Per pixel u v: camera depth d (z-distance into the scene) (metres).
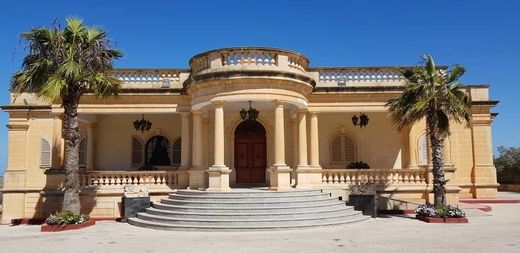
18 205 21.25
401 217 17.45
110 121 23.44
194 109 19.16
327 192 18.50
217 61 17.91
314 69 20.98
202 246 11.34
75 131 16.03
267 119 22.27
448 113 16.50
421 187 19.45
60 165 19.70
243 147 22.42
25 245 11.84
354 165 22.06
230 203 15.80
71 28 15.68
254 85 17.56
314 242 11.71
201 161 19.36
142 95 20.42
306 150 19.75
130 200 17.25
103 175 19.58
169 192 19.19
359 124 21.48
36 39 15.33
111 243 11.99
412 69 17.06
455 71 16.42
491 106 23.52
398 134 22.83
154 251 10.73
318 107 20.61
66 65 14.73
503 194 30.16
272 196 16.31
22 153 22.36
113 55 16.77
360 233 13.22
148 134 23.48
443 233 13.03
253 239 12.41
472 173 23.47
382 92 20.41
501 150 38.78
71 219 15.14
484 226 14.52
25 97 22.75
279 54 17.98
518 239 11.82
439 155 16.70
